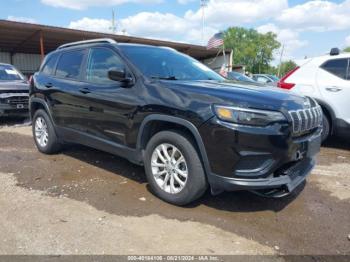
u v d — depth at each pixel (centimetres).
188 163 354
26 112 944
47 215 352
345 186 450
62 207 371
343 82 627
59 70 546
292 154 336
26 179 456
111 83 436
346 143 709
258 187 327
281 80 712
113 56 446
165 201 384
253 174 325
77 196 402
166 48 501
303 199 404
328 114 652
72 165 519
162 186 385
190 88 359
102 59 462
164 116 363
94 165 518
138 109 389
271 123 322
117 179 458
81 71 494
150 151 389
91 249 291
